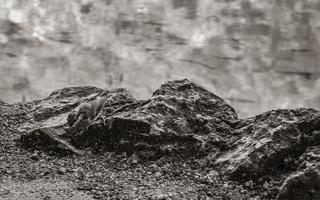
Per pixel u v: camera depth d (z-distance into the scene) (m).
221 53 74.38
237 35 79.19
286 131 29.17
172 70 69.38
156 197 26.05
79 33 76.31
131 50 72.94
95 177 28.67
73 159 31.33
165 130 31.52
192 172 29.72
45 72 64.56
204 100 34.22
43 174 28.70
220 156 30.42
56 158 31.48
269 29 81.56
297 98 66.88
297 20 82.19
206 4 86.94
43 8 82.50
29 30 74.75
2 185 26.73
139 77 66.88
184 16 82.88
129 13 82.31
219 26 81.88
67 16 80.06
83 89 39.34
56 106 36.88
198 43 76.19
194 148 31.11
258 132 30.20
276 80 69.75
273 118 30.53
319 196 25.77
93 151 32.16
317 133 29.22
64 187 26.97
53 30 76.19
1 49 68.81
